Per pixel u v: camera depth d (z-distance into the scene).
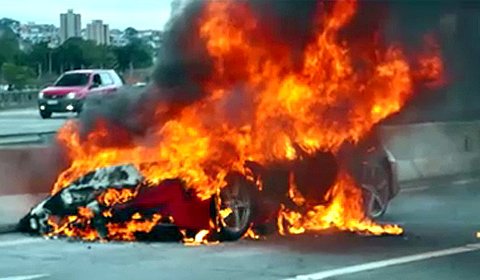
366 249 12.54
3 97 52.22
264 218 13.69
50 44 43.16
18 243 13.17
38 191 16.72
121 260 11.72
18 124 35.66
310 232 14.11
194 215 13.02
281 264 11.40
